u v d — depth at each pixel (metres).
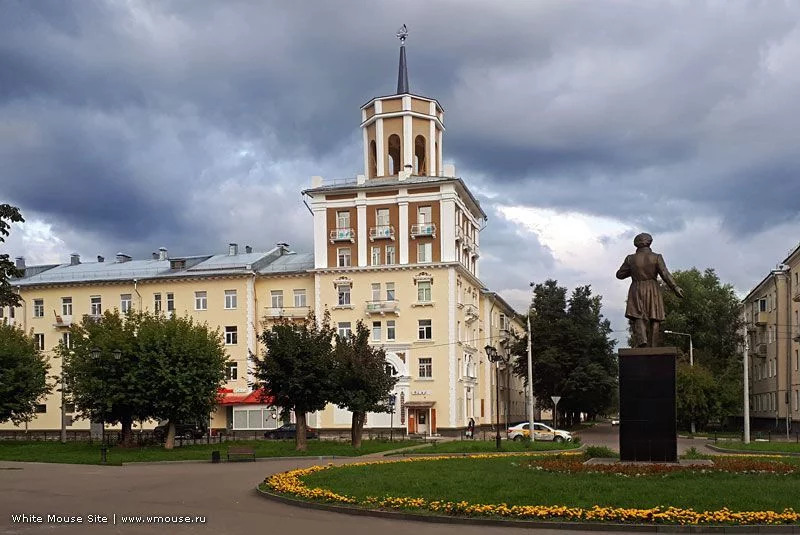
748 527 14.97
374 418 67.06
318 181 71.44
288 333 44.75
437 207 68.06
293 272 71.69
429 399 66.50
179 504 20.22
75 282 75.50
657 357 23.84
